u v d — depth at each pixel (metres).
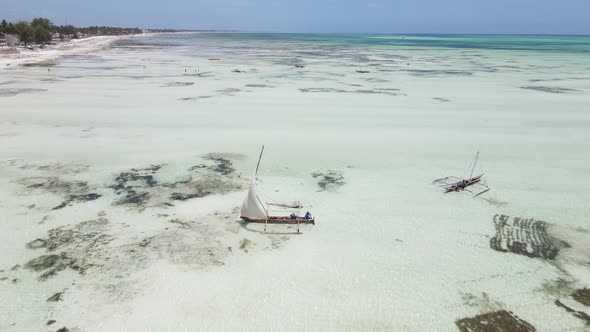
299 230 20.33
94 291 15.47
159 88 54.69
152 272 16.67
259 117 40.06
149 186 24.61
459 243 19.52
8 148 29.81
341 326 14.35
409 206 23.09
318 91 54.59
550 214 22.39
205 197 23.47
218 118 39.34
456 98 50.75
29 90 50.38
